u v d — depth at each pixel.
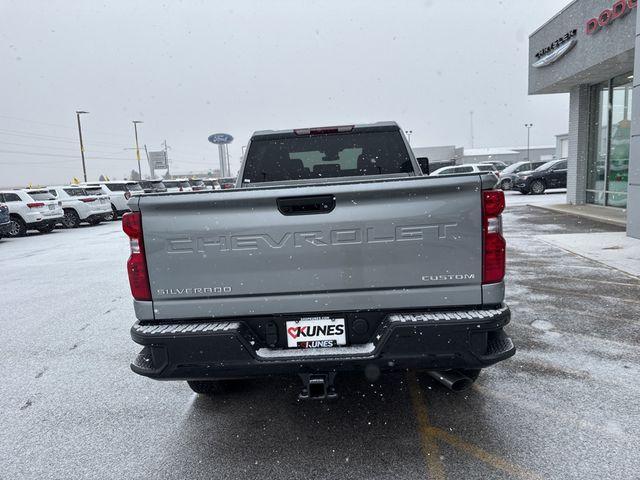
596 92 14.22
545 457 2.64
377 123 4.19
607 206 13.83
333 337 2.65
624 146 12.78
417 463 2.65
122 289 7.62
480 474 2.53
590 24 11.59
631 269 6.78
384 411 3.26
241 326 2.62
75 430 3.22
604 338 4.32
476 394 3.40
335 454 2.78
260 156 4.33
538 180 22.06
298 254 2.58
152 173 66.94
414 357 2.52
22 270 9.95
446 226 2.53
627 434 2.82
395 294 2.58
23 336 5.36
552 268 7.09
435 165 30.31
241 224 2.57
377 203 2.53
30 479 2.70
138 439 3.06
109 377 4.11
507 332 4.54
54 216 18.31
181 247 2.62
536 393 3.37
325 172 4.36
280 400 3.51
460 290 2.57
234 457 2.81
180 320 2.69
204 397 3.63
